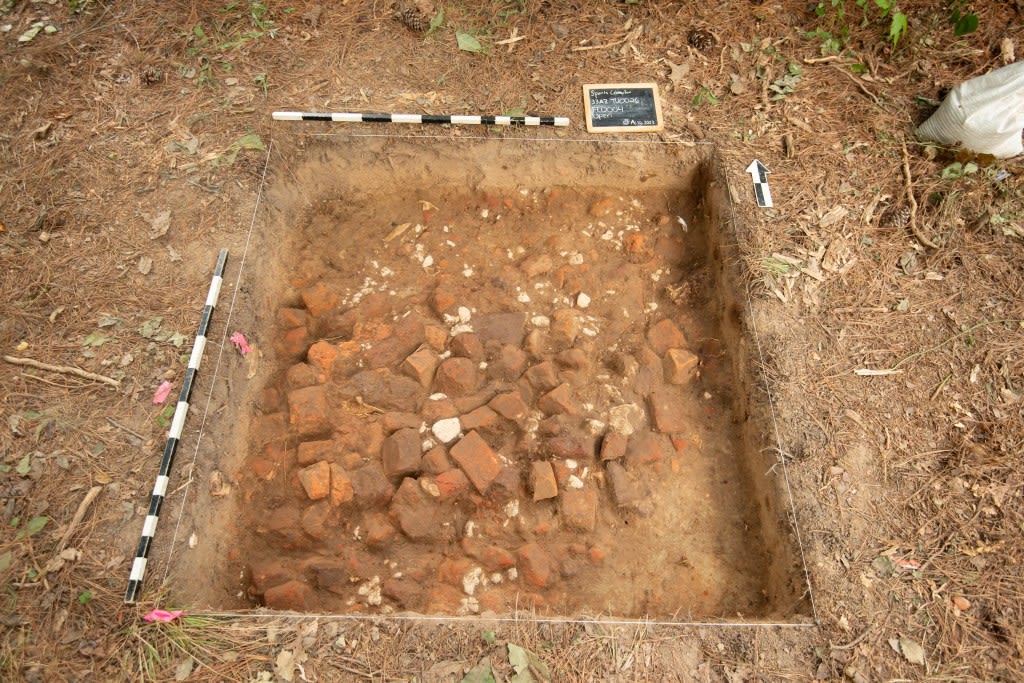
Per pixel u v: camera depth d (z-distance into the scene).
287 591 2.51
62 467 2.51
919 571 2.45
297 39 3.63
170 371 2.72
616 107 3.51
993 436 2.71
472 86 3.56
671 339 3.17
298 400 2.84
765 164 3.36
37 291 2.87
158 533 2.43
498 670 2.23
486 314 3.20
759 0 3.78
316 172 3.50
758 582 2.70
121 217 3.08
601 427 2.89
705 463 2.94
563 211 3.60
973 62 3.63
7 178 3.13
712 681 2.25
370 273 3.37
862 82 3.58
